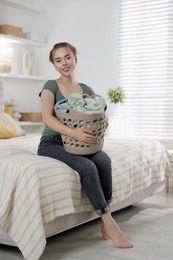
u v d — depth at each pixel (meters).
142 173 3.54
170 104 5.24
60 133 2.74
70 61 2.89
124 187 3.20
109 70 5.59
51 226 2.55
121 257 2.49
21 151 2.86
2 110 4.98
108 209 2.67
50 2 5.93
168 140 5.21
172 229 3.15
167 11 5.21
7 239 2.48
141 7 5.37
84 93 2.99
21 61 5.88
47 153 2.78
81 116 2.56
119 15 5.50
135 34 5.42
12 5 5.60
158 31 5.28
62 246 2.69
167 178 4.62
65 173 2.57
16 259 2.44
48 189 2.41
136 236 2.95
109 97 5.30
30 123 5.62
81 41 5.75
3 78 5.56
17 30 5.42
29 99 6.00
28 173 2.38
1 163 2.46
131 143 3.70
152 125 5.36
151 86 5.36
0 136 4.19
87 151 2.67
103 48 5.62
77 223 2.83
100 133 2.67
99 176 2.76
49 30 5.95
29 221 2.31
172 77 5.22
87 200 2.78
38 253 2.26
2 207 2.35
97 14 5.64
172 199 4.30
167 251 2.62
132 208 3.88
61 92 2.86
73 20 5.79
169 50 5.23
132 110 5.48
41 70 6.02
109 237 2.85
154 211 3.76
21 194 2.36
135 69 5.45
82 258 2.46
